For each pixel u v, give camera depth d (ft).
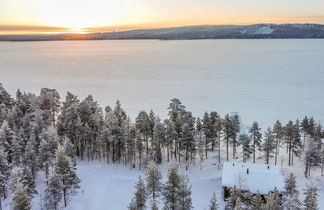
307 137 227.40
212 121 233.76
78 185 166.91
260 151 219.00
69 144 185.26
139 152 209.67
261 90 620.90
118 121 223.92
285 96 552.00
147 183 158.40
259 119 398.42
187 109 469.98
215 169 206.39
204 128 223.30
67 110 228.02
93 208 156.04
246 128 314.14
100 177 191.11
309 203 126.72
